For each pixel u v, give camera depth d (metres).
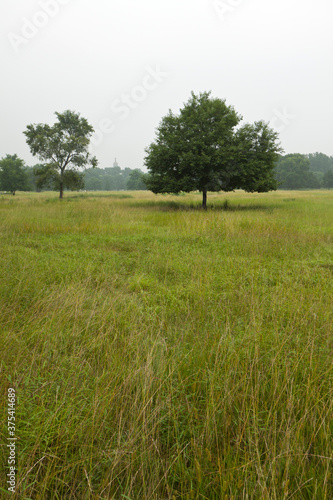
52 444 2.18
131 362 3.15
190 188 22.25
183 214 15.99
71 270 6.49
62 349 3.38
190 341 3.73
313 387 2.64
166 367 3.05
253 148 23.86
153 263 7.41
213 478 2.00
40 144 39.06
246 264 7.20
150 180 24.59
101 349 3.45
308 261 7.63
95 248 9.10
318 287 5.55
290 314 4.13
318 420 2.38
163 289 5.55
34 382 2.68
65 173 41.41
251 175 22.89
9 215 15.48
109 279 6.14
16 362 2.88
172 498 1.91
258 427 2.34
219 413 2.47
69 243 9.55
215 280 6.10
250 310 4.30
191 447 2.22
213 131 21.78
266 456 2.11
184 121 22.83
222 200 33.81
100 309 4.49
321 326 3.94
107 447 2.20
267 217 15.64
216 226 11.53
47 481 1.96
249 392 2.73
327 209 21.11
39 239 10.21
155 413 2.38
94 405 2.38
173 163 23.39
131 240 10.03
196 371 3.00
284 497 1.77
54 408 2.41
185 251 8.57
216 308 4.62
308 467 2.10
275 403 2.46
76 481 2.03
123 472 2.08
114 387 2.66
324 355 3.23
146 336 3.76
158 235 10.80
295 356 3.15
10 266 6.29
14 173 60.03
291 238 9.84
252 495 1.82
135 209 21.80
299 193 59.97
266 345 3.42
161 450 2.27
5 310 4.18
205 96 23.98
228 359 3.02
